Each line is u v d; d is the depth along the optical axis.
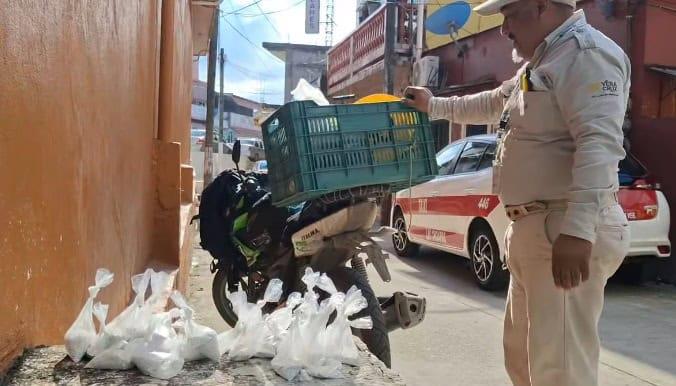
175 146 4.98
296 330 1.87
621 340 5.11
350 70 18.00
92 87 2.59
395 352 4.75
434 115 3.06
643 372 4.34
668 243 6.75
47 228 1.99
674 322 5.71
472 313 5.99
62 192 2.15
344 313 1.97
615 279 7.84
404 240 9.29
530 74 2.22
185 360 1.88
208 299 6.38
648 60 8.01
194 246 10.43
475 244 7.17
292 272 3.72
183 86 8.59
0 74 1.59
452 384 4.08
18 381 1.66
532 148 2.28
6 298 1.66
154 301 1.97
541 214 2.28
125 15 3.40
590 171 2.03
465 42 12.58
